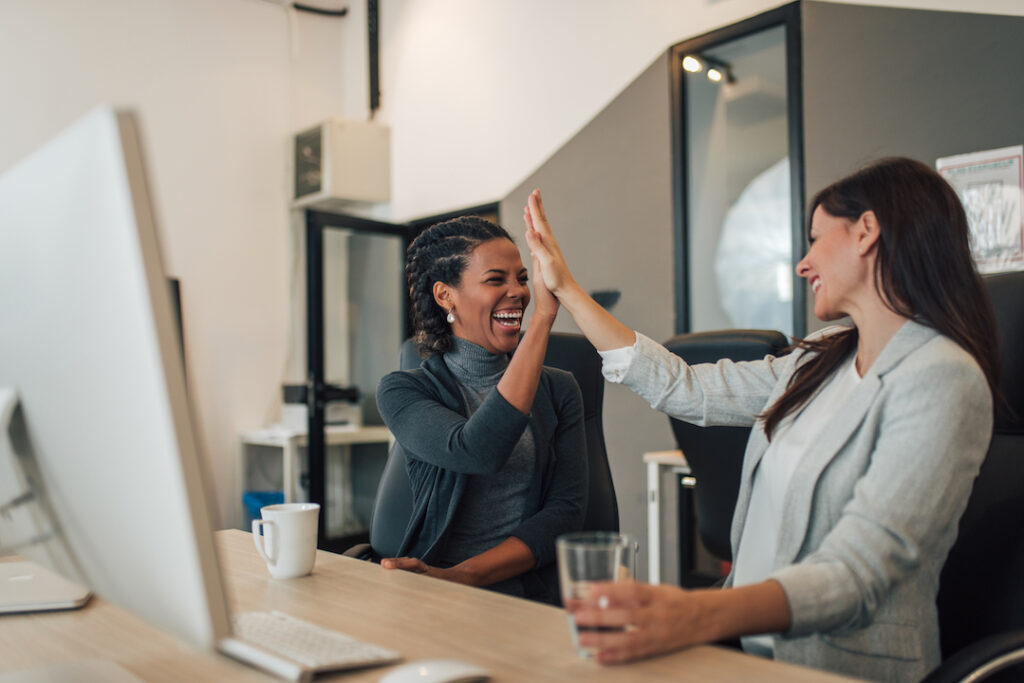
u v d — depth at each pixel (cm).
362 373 502
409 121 470
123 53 428
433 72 454
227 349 456
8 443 68
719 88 320
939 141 257
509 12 409
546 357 173
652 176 339
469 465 124
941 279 99
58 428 59
